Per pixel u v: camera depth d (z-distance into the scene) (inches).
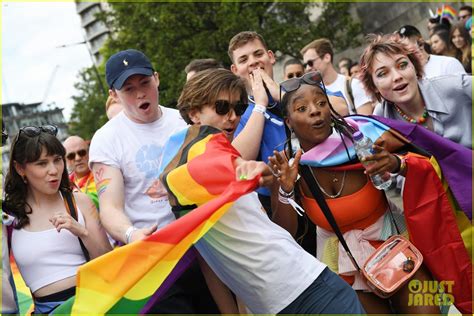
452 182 156.9
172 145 134.6
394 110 182.2
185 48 1109.7
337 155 147.8
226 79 141.1
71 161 258.8
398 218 157.4
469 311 152.8
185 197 126.6
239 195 118.3
